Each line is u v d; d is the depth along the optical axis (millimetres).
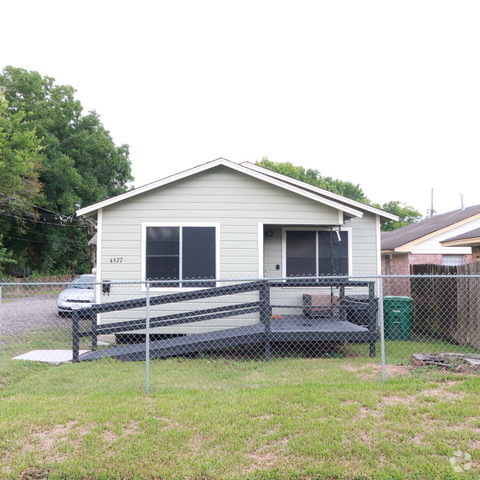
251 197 9852
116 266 9656
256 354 8406
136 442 3916
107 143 32875
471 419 4293
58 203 30828
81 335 7789
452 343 9477
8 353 8289
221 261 9742
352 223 11344
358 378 5969
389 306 10477
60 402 4977
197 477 3416
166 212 9758
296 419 4320
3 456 3736
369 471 3428
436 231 17266
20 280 28453
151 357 7699
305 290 10930
